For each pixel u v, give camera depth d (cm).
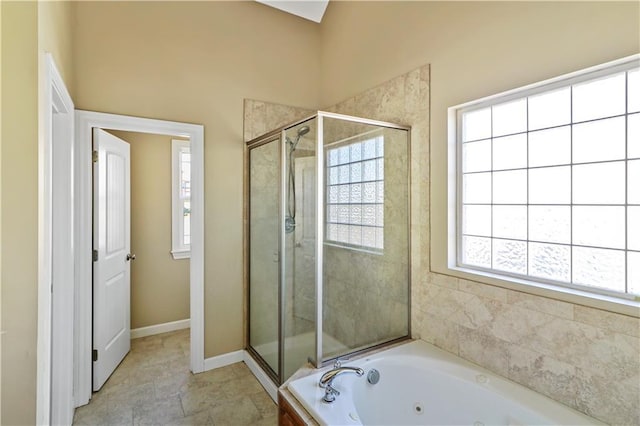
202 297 264
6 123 122
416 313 212
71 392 198
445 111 193
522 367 155
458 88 185
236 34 279
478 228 184
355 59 271
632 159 129
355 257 211
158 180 340
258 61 290
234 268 280
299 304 214
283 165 233
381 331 215
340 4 290
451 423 166
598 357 131
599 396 130
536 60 150
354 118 209
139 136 330
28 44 125
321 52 321
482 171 182
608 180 135
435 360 181
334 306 202
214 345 272
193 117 260
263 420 206
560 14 141
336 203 204
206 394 233
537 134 158
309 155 207
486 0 170
